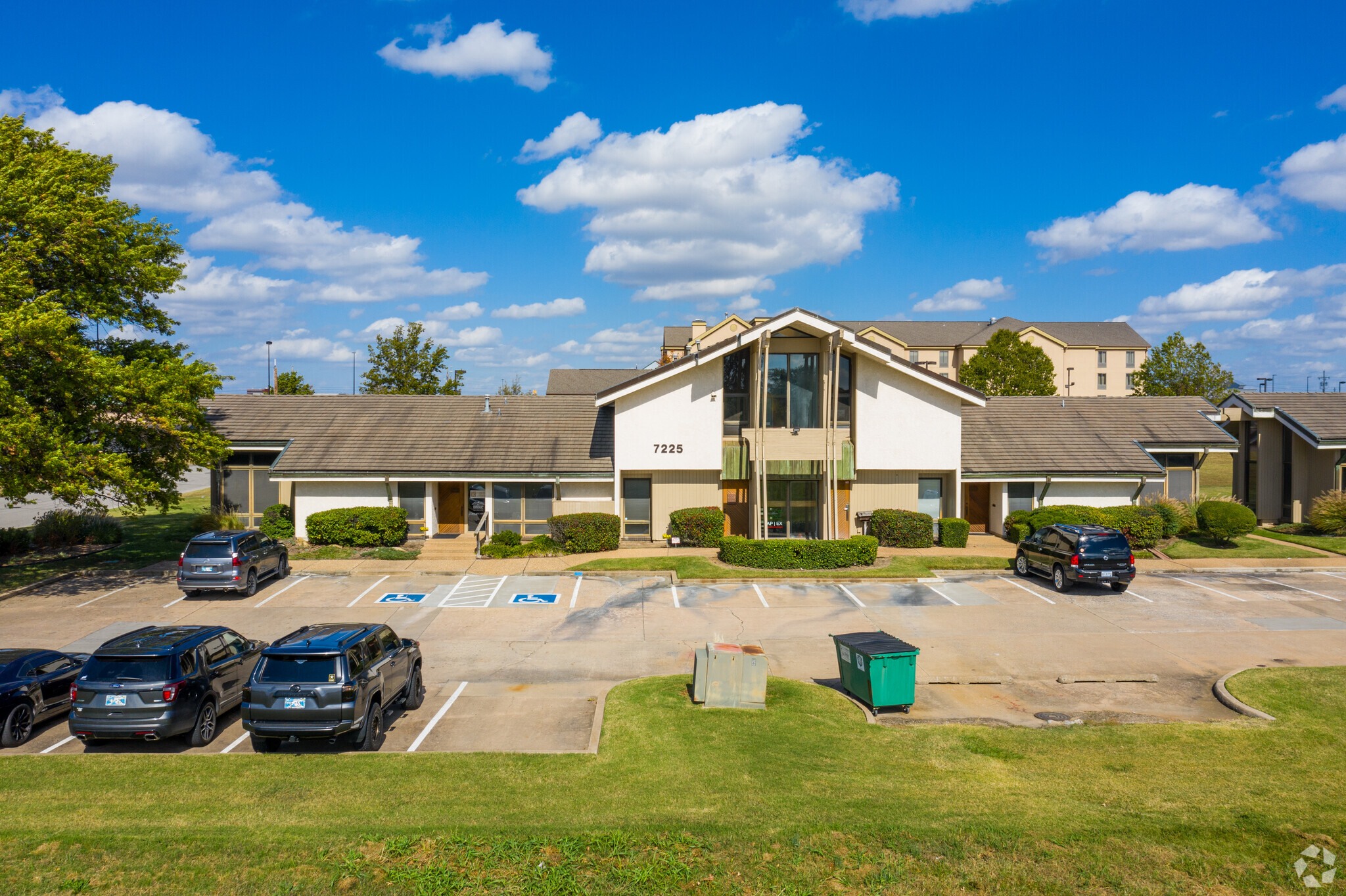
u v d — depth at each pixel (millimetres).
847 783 10320
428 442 31891
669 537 29766
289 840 8172
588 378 69562
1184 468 34438
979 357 57875
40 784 10492
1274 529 33125
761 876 7539
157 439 25781
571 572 25797
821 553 26062
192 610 21562
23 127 25844
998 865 7645
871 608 21703
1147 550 28609
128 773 10938
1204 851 7914
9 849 7949
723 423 30188
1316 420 33281
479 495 31469
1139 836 8266
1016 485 32344
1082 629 19625
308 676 11797
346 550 28547
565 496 30922
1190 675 16188
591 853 7934
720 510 29844
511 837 8211
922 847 7988
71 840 8133
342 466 30234
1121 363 106250
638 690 14844
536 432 32719
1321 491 33344
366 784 10430
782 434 29234
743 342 28531
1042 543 24594
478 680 16109
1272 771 10852
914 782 10375
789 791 10000
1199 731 12711
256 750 12195
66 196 24766
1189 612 21125
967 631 19469
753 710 13656
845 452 29875
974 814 9023
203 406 33719
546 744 12672
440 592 23656
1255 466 35438
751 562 26188
